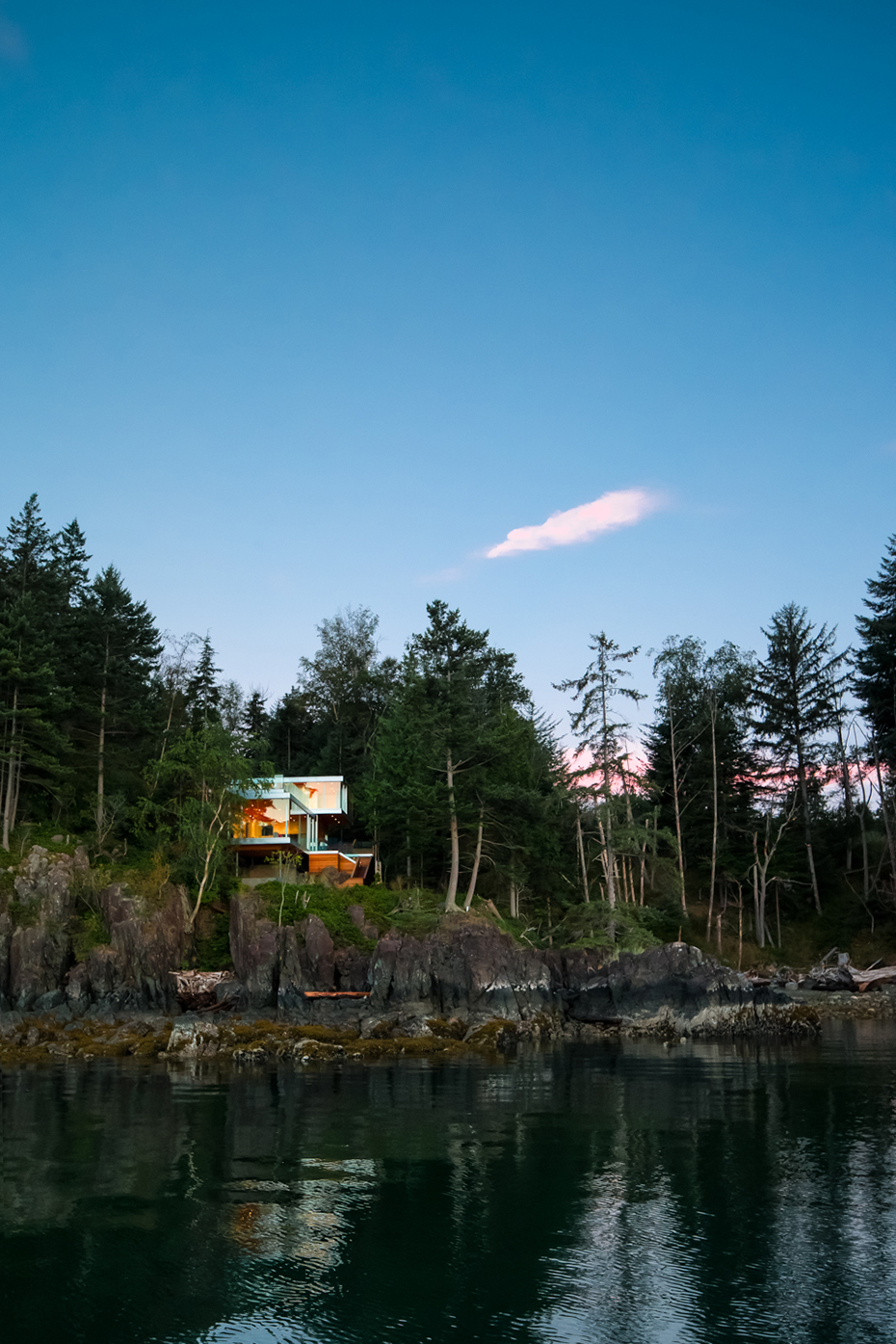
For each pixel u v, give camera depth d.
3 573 73.38
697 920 89.06
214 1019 51.75
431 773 71.31
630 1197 19.47
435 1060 44.16
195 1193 19.56
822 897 91.31
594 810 81.50
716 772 92.44
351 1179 20.72
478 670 97.94
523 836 72.00
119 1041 46.56
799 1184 20.45
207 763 66.25
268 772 72.69
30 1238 16.84
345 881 68.69
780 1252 16.25
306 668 111.75
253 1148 23.67
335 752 100.69
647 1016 56.44
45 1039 48.56
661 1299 14.30
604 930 67.38
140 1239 16.80
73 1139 24.77
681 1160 22.61
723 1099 31.41
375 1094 32.66
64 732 70.06
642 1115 28.53
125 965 56.12
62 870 59.75
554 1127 26.55
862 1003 68.38
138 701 76.38
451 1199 19.22
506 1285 14.81
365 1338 12.97
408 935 59.31
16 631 65.44
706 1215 18.30
